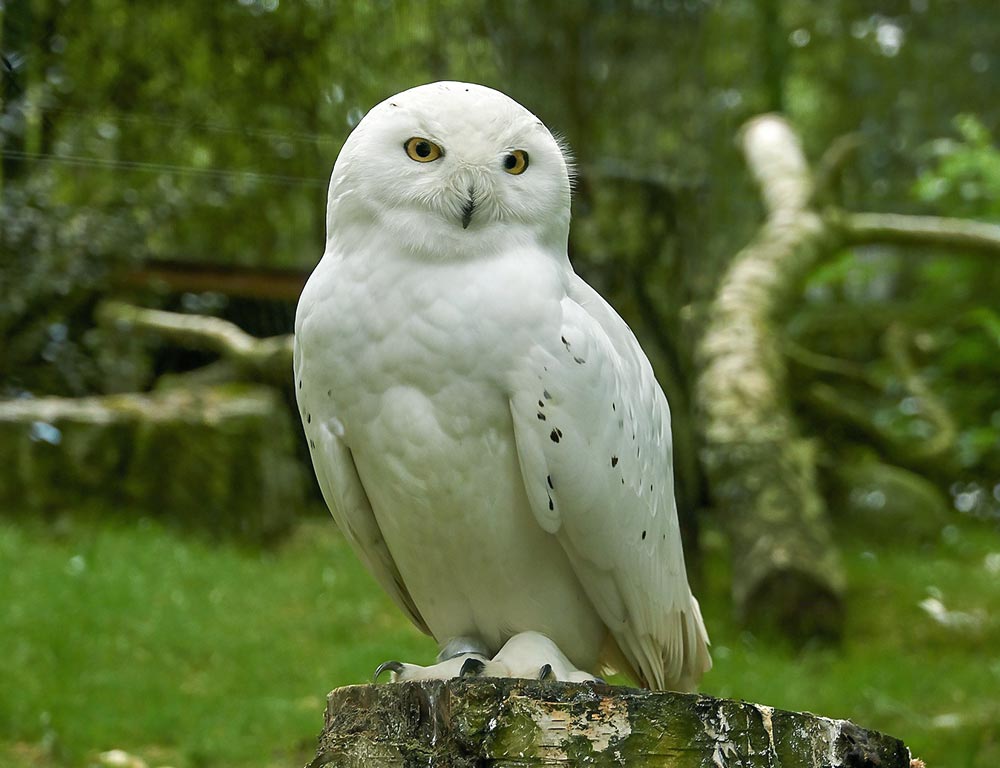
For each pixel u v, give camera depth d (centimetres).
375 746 274
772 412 833
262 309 990
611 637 339
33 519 792
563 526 302
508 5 778
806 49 1495
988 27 1484
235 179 483
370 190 291
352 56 436
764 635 755
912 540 981
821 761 275
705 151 978
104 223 844
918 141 1473
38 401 857
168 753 573
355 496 315
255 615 723
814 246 977
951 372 1212
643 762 262
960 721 632
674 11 930
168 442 836
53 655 631
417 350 287
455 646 324
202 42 413
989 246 1012
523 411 288
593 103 877
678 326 896
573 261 873
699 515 880
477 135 288
